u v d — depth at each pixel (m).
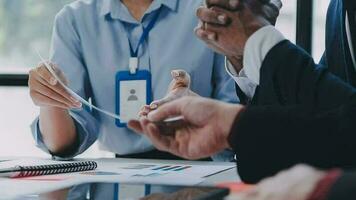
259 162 0.57
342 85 0.73
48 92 1.28
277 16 0.85
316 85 0.74
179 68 1.46
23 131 2.18
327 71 0.77
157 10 1.51
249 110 0.58
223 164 1.13
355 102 0.58
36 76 1.29
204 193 0.56
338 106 0.60
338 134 0.54
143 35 1.49
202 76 1.48
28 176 0.90
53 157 1.35
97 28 1.52
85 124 1.41
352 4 0.91
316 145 0.55
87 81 1.51
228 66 0.94
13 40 2.18
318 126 0.55
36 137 1.40
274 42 0.80
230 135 0.58
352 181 0.30
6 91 2.20
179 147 0.62
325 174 0.31
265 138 0.56
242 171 0.58
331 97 0.72
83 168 0.99
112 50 1.50
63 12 1.55
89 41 1.51
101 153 1.50
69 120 1.37
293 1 2.12
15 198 0.64
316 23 2.11
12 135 2.18
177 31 1.50
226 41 0.84
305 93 0.74
